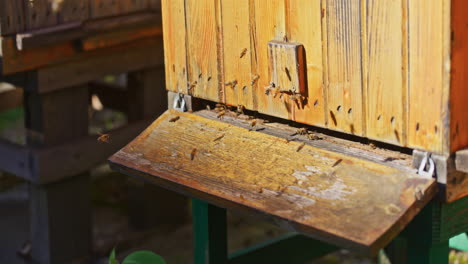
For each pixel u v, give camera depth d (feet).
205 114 9.91
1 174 22.34
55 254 15.80
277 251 11.97
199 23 9.63
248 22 9.04
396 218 7.11
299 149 8.50
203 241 10.89
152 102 16.92
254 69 9.12
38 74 14.44
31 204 15.88
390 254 13.28
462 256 15.84
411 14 7.39
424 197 7.30
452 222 7.86
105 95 18.35
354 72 8.08
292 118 8.88
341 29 8.09
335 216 7.36
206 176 8.61
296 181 8.04
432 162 7.48
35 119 15.16
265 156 8.61
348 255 17.10
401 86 7.65
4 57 13.62
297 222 7.42
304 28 8.47
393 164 7.81
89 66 15.26
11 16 13.66
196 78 9.89
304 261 12.42
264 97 9.13
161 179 8.85
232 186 8.30
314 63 8.48
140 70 16.60
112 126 25.27
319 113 8.57
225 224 10.97
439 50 7.23
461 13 7.14
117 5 15.39
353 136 8.63
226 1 9.22
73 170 15.40
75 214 15.98
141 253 9.02
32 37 13.60
